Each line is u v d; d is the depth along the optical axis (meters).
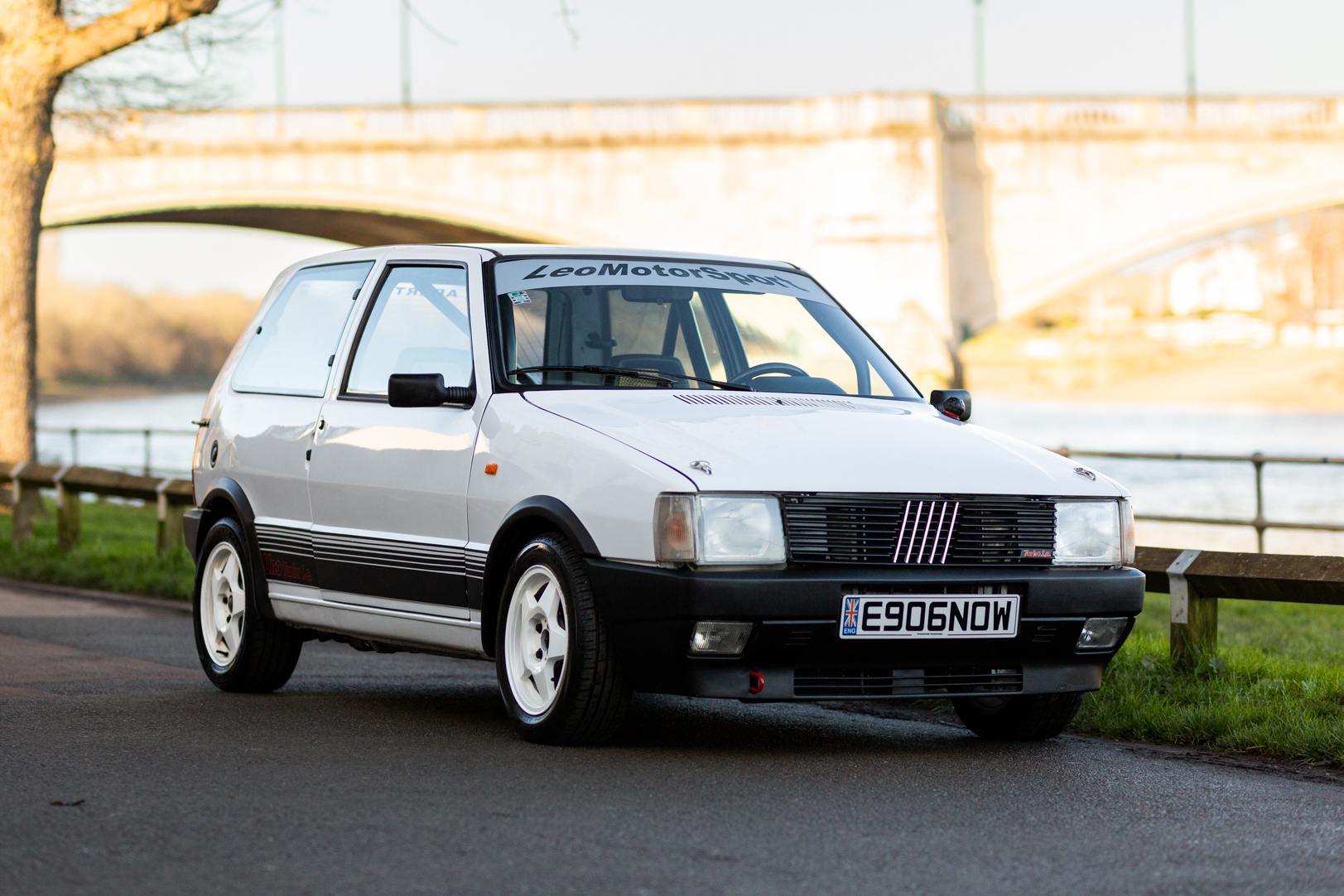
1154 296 186.50
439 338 10.23
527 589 9.14
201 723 9.89
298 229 97.19
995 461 9.14
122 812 7.26
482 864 6.36
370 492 10.28
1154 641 12.82
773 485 8.44
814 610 8.30
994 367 182.88
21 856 6.44
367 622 10.44
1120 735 10.06
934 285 80.50
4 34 30.16
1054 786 8.29
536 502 8.98
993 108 83.12
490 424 9.51
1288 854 6.83
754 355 10.33
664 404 9.38
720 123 82.75
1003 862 6.57
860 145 80.56
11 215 31.59
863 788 8.09
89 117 38.59
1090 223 83.06
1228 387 163.12
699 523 8.28
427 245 10.85
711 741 9.43
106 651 13.75
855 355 10.66
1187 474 61.16
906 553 8.62
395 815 7.23
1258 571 11.05
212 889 5.98
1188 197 82.81
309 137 80.94
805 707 11.11
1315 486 55.91
